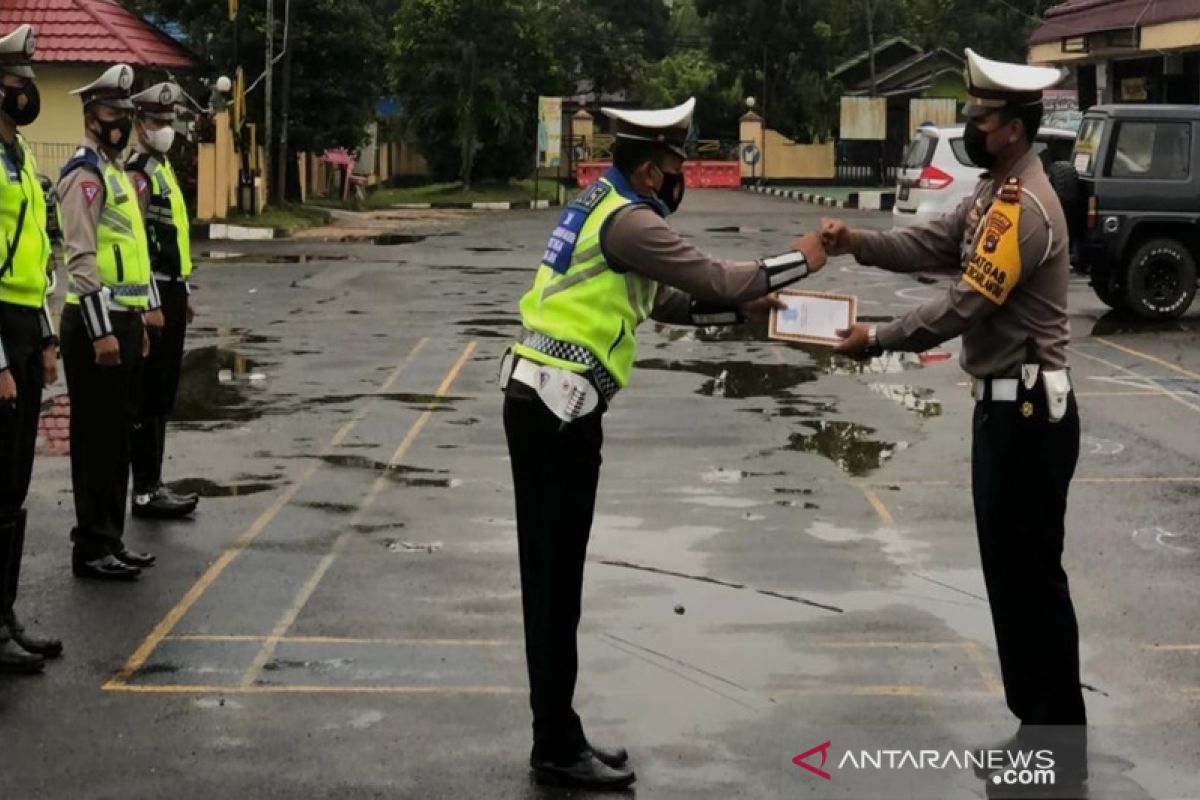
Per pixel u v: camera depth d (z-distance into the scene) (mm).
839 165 55688
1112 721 5543
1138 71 27469
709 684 5879
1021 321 4984
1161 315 16203
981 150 5035
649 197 5016
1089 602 6910
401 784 5012
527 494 5055
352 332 15562
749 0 59000
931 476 9273
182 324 8297
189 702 5711
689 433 10500
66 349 7176
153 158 8203
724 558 7539
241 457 9812
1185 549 7770
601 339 4984
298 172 35750
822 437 10391
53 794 4934
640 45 75375
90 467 7199
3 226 6109
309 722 5520
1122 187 16000
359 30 35156
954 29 61844
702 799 4902
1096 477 9328
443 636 6414
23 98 6195
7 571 6086
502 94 46281
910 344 5035
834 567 7398
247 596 6969
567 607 5020
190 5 34250
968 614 6695
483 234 30156
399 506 8562
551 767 5016
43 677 5977
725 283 4910
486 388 12312
